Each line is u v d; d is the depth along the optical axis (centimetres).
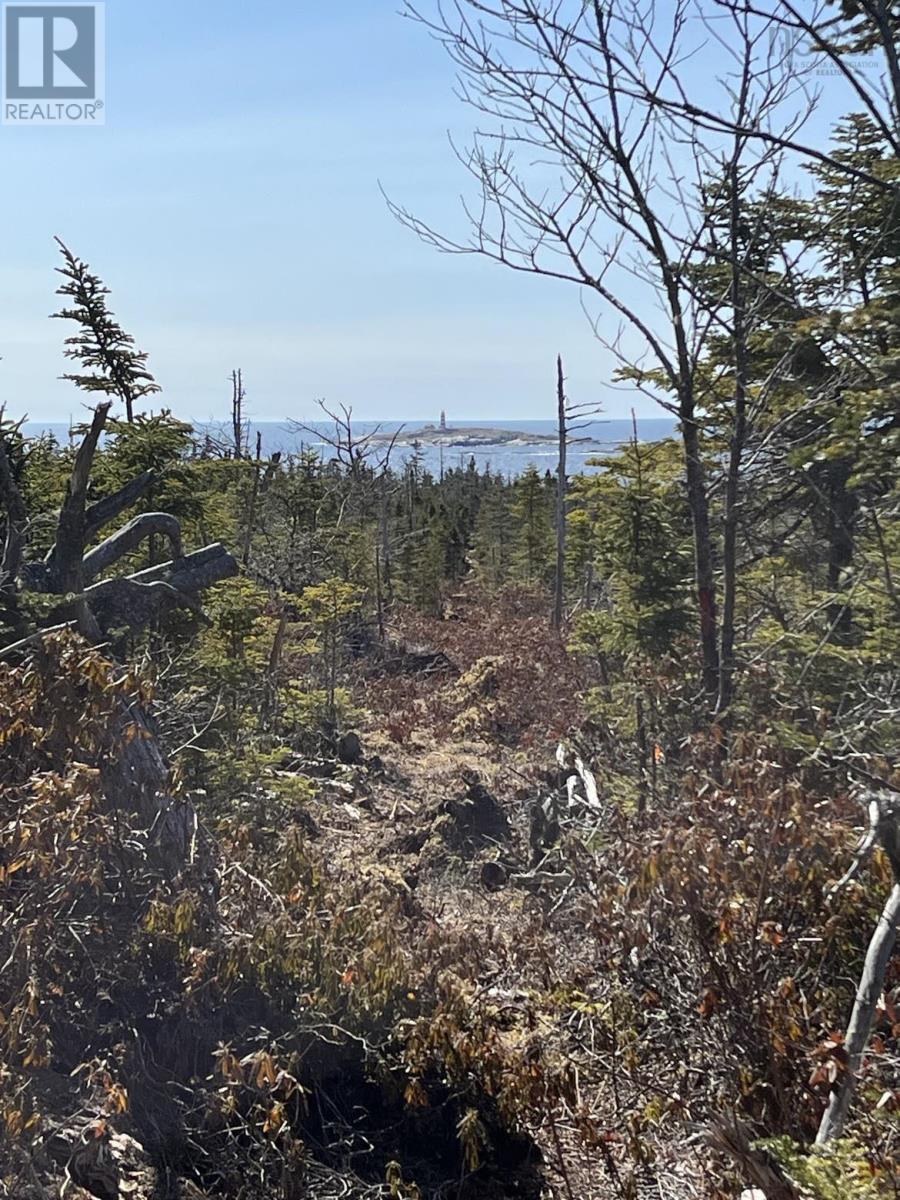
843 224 768
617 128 823
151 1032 539
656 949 569
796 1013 515
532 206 874
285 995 556
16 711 557
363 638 2189
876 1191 393
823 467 814
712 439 1020
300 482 2105
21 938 491
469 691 1716
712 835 548
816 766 619
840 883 512
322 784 1216
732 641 912
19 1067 452
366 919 587
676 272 865
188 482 1204
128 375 1259
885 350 584
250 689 1186
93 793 543
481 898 896
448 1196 506
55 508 1099
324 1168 498
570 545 2062
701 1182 514
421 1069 522
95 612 820
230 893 610
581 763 922
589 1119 503
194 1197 468
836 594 780
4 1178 430
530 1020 550
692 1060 545
